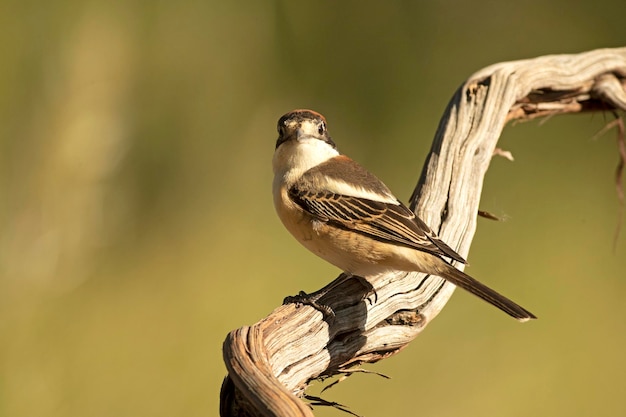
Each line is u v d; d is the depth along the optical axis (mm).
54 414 10219
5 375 10367
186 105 13367
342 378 6473
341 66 15188
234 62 13836
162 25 13188
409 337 6867
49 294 11391
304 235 7715
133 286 11664
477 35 16125
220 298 11352
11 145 11906
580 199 13672
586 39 16234
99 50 12430
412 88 15586
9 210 11734
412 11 15875
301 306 6309
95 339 10906
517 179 14109
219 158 13422
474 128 8602
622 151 9781
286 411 4828
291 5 14695
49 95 12125
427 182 8188
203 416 10391
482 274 12227
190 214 12914
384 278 7203
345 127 15109
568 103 9727
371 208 7391
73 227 11914
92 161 12180
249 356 5238
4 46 11992
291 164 7969
